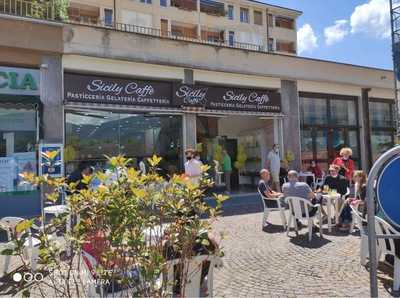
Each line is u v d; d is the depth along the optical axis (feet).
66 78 38.65
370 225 11.50
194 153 34.27
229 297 15.35
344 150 33.35
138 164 42.78
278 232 27.37
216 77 48.26
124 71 42.16
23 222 8.57
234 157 54.90
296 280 17.28
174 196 9.13
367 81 60.59
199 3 150.30
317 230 27.81
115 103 41.01
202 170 10.39
